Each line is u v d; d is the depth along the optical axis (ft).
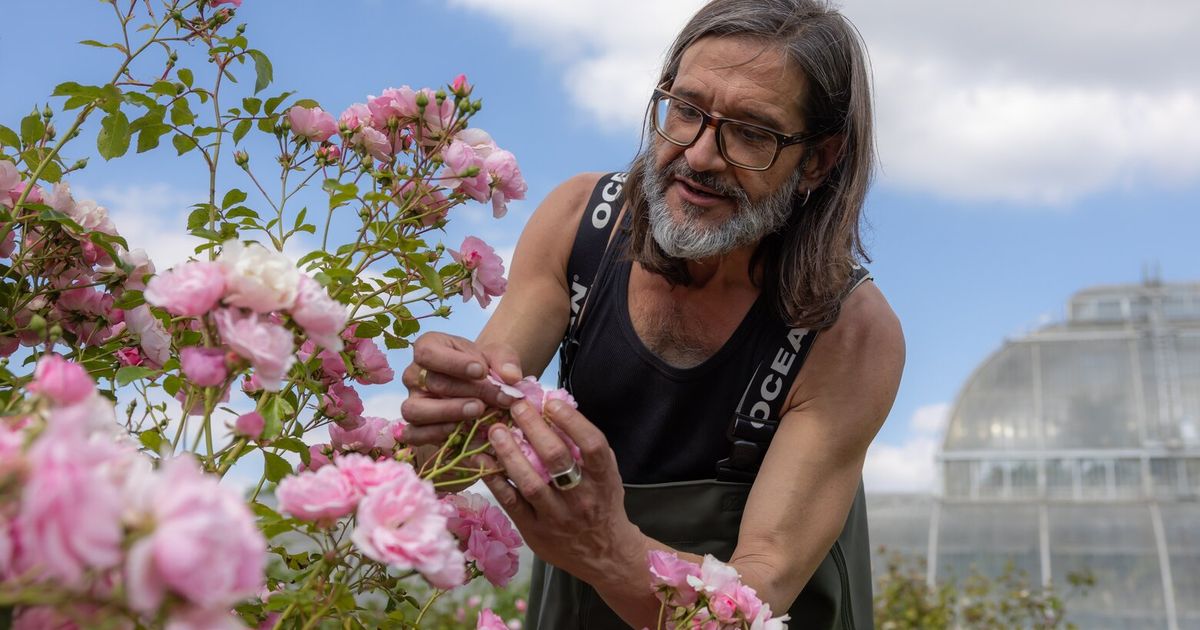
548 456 4.19
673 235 5.18
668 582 4.27
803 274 5.49
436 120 4.75
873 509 64.18
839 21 5.38
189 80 4.84
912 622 26.02
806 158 5.34
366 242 4.77
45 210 4.39
